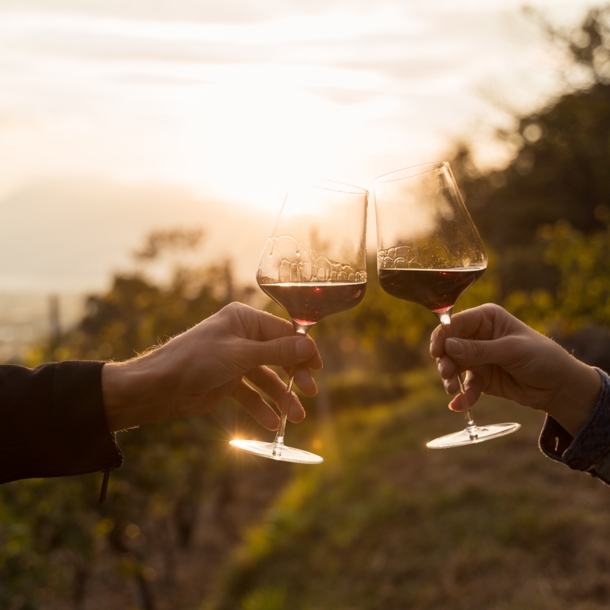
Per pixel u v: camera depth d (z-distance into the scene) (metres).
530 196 27.78
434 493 5.73
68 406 1.32
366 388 15.92
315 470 8.84
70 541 5.23
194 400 1.51
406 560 4.89
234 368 1.41
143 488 6.29
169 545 8.36
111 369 1.39
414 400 11.16
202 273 8.70
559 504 4.86
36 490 5.13
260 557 6.38
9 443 1.31
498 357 1.47
